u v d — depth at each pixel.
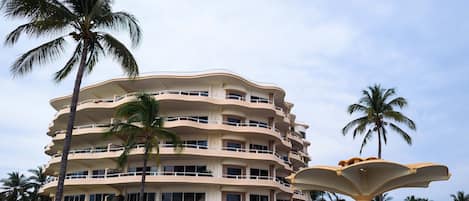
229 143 53.50
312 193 85.56
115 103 54.25
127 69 27.41
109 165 53.88
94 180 50.53
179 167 51.62
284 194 60.28
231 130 52.78
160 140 52.28
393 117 45.59
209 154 50.28
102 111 55.91
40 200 77.06
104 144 56.12
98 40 26.94
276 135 55.81
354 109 47.78
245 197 51.00
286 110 70.25
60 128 64.69
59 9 25.02
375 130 47.12
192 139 53.25
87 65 28.06
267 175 54.19
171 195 49.94
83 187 53.12
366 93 47.84
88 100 59.34
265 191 52.94
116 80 55.78
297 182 28.06
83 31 25.81
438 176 25.94
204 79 55.50
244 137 54.53
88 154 52.19
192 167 51.41
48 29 25.19
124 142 53.25
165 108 54.91
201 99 52.81
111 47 26.84
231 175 51.34
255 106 55.31
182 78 55.09
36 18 24.78
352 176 25.83
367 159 25.38
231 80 56.09
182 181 48.09
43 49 25.67
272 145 56.94
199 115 54.84
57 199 22.95
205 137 53.12
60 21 25.22
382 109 46.88
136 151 49.69
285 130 66.81
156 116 40.69
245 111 56.31
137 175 50.22
